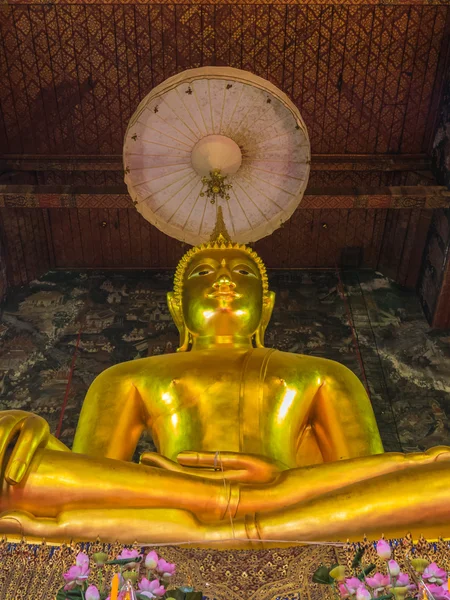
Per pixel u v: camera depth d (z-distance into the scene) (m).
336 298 10.75
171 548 3.12
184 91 6.38
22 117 10.08
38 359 9.78
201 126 6.56
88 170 10.59
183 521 3.38
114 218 10.73
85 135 10.30
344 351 10.04
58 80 9.75
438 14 9.17
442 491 3.46
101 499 3.56
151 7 9.09
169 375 5.36
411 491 3.46
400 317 10.43
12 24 9.21
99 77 9.75
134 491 3.60
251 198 6.89
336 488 3.79
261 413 5.15
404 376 9.66
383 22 9.27
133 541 3.32
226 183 6.82
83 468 3.61
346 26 9.34
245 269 6.29
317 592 2.77
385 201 9.73
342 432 5.23
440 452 3.85
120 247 11.02
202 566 2.96
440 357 9.87
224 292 5.98
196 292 6.12
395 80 9.84
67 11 9.10
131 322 10.35
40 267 10.96
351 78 9.84
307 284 10.98
